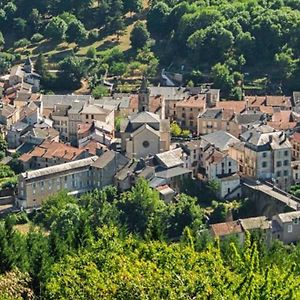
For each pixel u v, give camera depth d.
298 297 77.81
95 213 180.25
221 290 74.88
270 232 174.25
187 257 81.50
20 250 122.31
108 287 76.38
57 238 123.19
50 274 101.62
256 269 89.50
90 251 97.19
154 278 74.19
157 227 107.94
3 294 92.75
